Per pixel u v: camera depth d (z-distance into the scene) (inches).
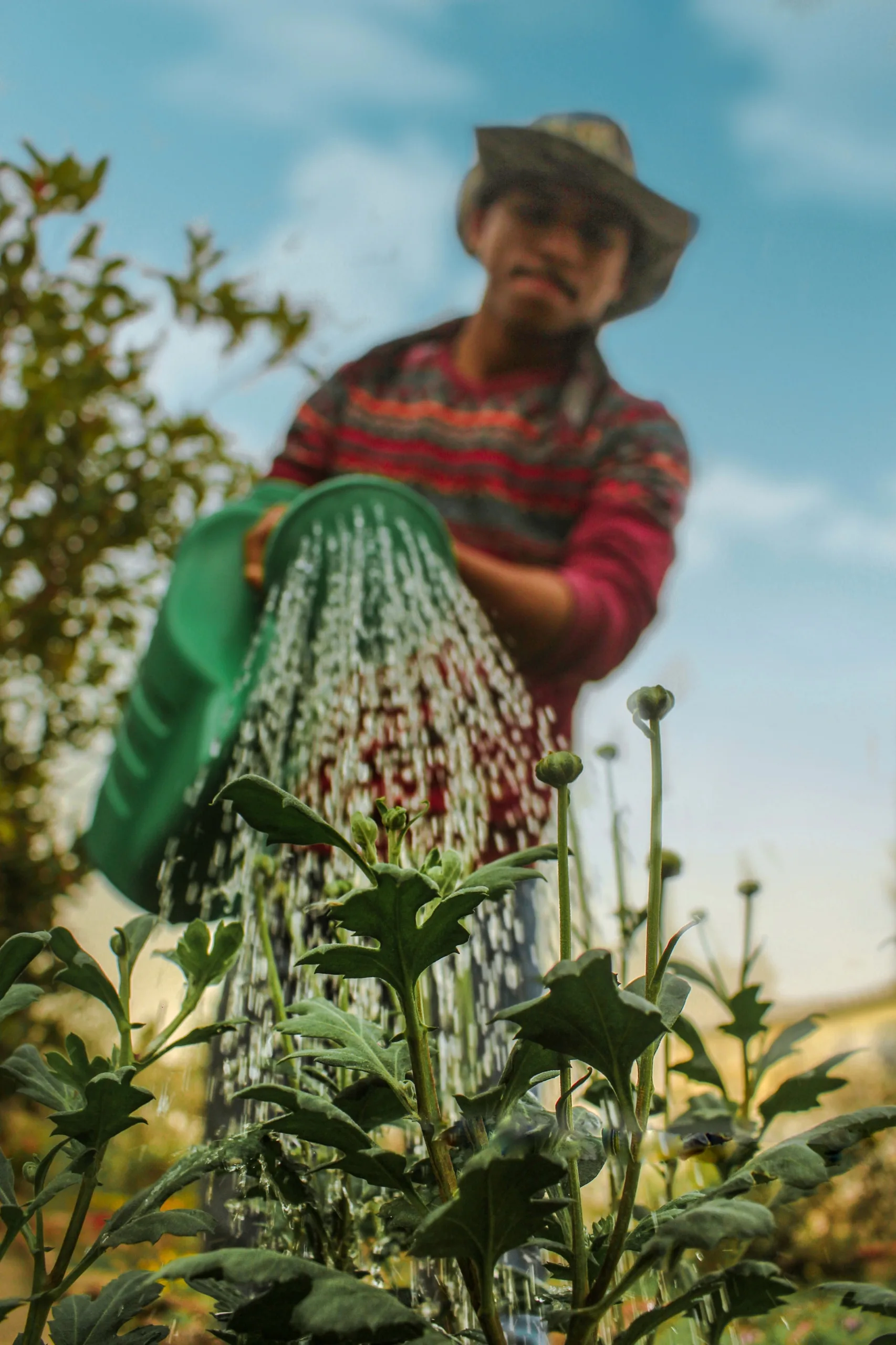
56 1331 24.7
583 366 78.4
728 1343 29.6
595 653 67.3
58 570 110.2
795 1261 76.0
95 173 105.7
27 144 104.3
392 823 22.8
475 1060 42.9
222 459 117.1
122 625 112.3
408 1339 17.7
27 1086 25.8
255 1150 25.5
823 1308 59.0
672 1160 32.1
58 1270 24.0
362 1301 17.5
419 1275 32.4
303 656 59.6
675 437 75.6
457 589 61.7
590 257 76.1
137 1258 77.2
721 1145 29.8
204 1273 17.9
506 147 75.0
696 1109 32.2
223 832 55.6
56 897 103.2
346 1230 29.2
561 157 74.4
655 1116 34.4
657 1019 17.8
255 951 36.9
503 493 74.4
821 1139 20.8
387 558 59.4
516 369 78.6
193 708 60.8
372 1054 22.3
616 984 17.8
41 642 109.1
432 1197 24.0
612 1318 27.4
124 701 110.5
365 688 56.9
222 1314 25.3
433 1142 20.8
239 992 36.8
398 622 58.7
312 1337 19.0
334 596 58.8
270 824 20.0
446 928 19.9
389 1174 20.6
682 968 34.6
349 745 53.2
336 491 60.2
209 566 69.9
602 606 66.4
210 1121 44.3
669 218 76.7
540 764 20.7
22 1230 24.1
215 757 55.7
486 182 78.6
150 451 113.0
